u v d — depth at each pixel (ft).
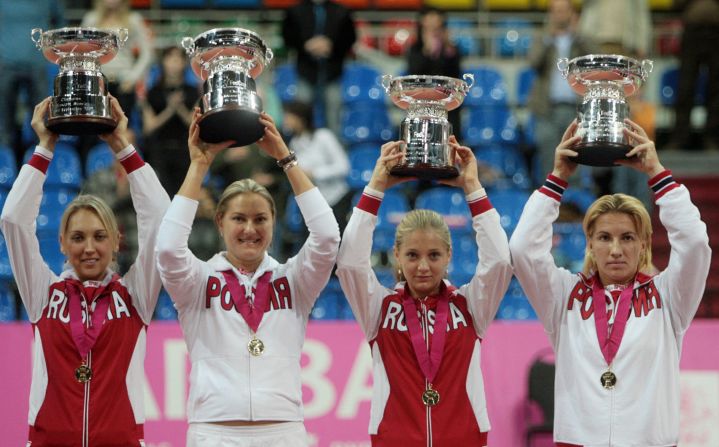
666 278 54.70
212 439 53.52
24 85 107.24
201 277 55.47
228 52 53.01
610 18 109.09
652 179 53.88
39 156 54.70
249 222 54.90
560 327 55.57
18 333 77.56
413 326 55.06
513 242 55.26
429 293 56.34
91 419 54.39
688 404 76.89
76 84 53.62
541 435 76.48
